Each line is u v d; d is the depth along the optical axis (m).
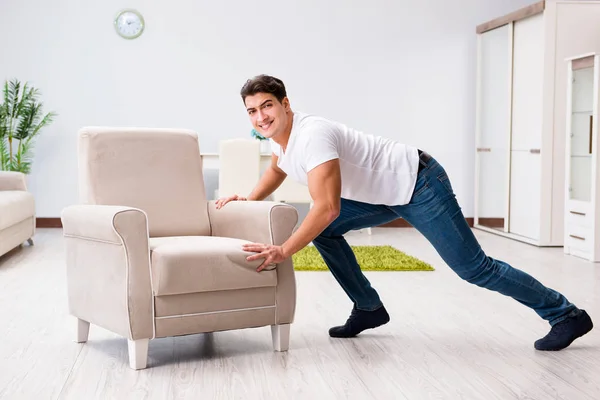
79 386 2.47
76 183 7.43
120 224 2.58
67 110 7.38
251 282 2.75
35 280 4.52
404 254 5.63
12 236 5.39
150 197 3.18
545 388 2.45
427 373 2.62
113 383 2.50
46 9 7.29
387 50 7.66
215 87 7.51
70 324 3.38
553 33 6.09
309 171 2.50
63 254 5.62
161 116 7.48
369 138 2.69
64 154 7.40
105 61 7.38
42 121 7.02
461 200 7.82
